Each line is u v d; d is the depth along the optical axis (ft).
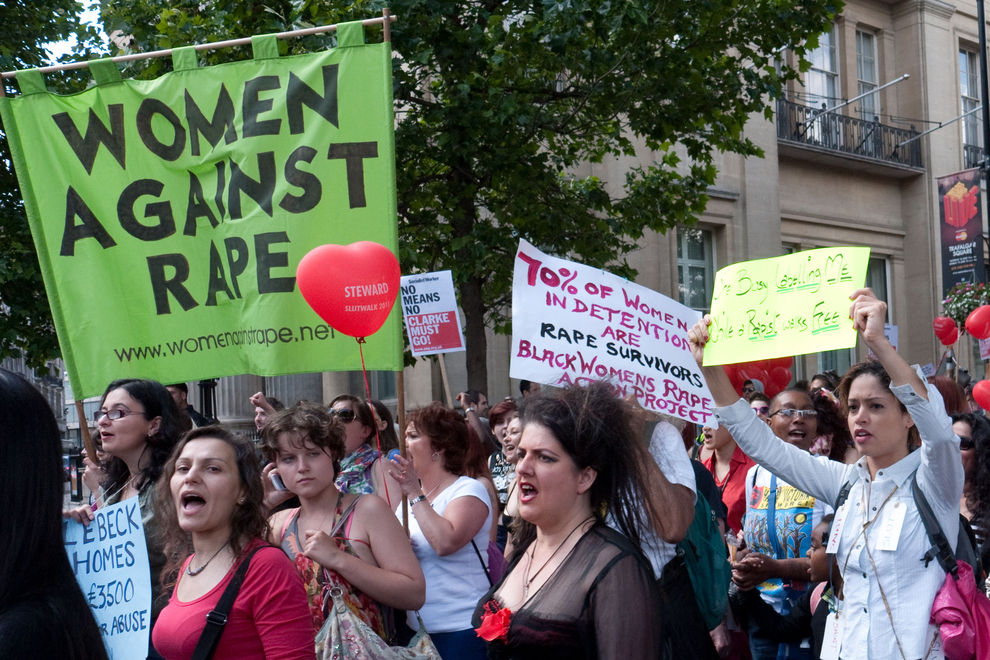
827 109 67.67
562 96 34.42
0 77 16.38
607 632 8.39
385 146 15.38
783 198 66.33
